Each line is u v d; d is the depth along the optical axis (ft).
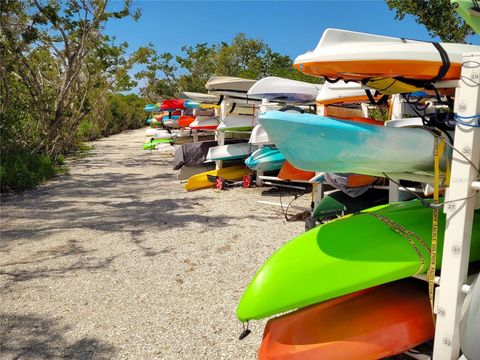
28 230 21.88
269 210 25.17
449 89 9.64
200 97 44.70
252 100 34.17
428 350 8.91
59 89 56.24
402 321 8.56
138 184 36.14
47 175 39.88
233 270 15.62
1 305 13.25
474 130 7.20
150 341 11.09
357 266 8.31
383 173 9.29
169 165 49.90
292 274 8.42
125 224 22.57
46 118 51.42
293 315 9.31
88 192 32.60
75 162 53.36
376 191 19.31
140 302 13.26
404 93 10.95
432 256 8.18
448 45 8.64
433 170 9.03
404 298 9.21
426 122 9.57
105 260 17.03
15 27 44.78
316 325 8.82
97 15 50.60
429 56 8.11
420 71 8.27
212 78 32.30
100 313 12.63
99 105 96.48
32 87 51.13
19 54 45.32
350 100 18.78
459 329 7.44
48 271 16.02
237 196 29.84
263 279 8.53
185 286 14.34
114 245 18.95
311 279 8.32
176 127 59.62
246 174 33.81
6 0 40.96
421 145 8.68
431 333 8.55
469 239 7.58
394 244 8.62
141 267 16.17
